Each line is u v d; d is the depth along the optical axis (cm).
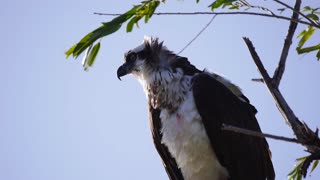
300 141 557
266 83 645
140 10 699
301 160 812
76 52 688
